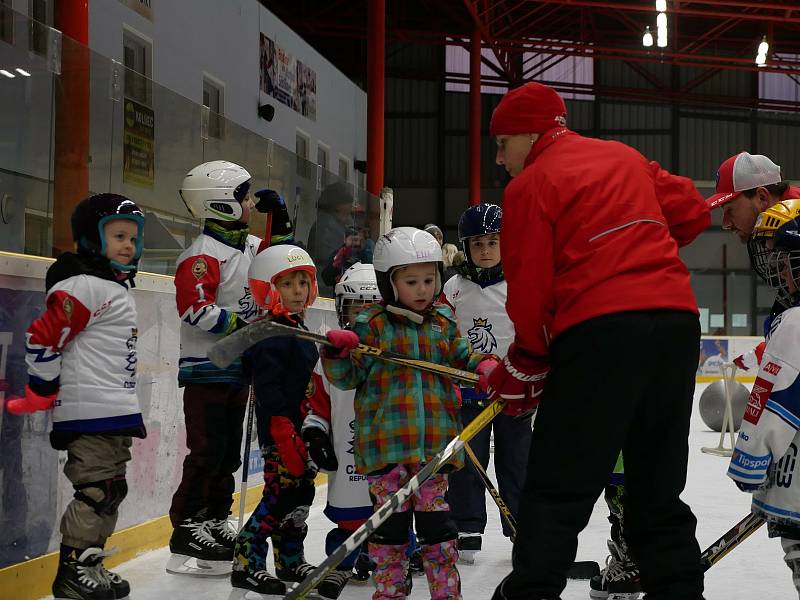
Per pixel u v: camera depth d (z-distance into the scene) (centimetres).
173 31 959
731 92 2600
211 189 377
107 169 412
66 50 382
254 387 321
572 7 2284
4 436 314
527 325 228
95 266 302
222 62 1078
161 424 440
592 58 2508
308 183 638
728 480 659
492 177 2531
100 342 299
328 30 2183
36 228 364
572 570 364
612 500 317
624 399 222
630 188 233
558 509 223
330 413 320
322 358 265
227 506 396
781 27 2447
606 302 221
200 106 493
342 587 323
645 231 230
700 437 998
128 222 302
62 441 299
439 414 268
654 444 236
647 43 1838
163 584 350
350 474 320
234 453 400
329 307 659
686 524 238
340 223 704
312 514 507
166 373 446
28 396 289
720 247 2327
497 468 397
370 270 336
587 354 221
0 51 344
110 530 305
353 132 1591
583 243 226
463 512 398
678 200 255
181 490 373
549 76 2552
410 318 273
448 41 2206
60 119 379
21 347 324
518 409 243
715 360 1903
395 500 222
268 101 1212
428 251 270
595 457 223
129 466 406
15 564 317
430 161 2500
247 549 318
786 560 238
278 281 328
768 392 230
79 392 296
